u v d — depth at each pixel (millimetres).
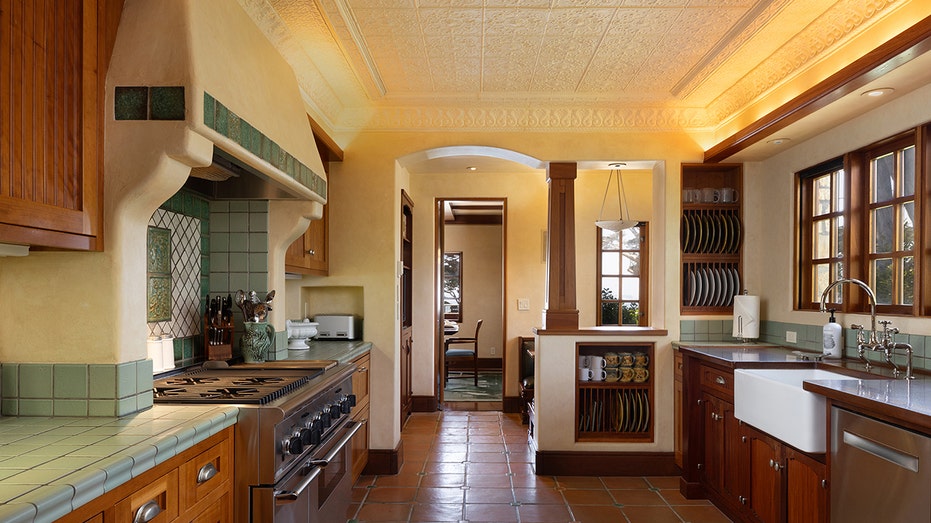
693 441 3688
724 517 3324
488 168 5891
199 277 3020
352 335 4289
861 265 3191
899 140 2914
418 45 3162
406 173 5773
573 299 4242
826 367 2969
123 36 1802
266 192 2906
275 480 1915
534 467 4250
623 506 3514
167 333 2674
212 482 1775
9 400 1788
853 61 2723
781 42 3037
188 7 1817
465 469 4234
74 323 1784
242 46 2258
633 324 5969
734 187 4285
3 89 1362
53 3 1537
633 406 4238
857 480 2053
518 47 3184
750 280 4172
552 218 4246
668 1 2623
